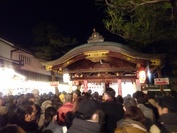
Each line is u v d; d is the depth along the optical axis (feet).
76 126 11.55
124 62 49.67
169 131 13.51
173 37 31.19
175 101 14.32
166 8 26.78
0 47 62.08
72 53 46.83
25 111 15.35
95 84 53.67
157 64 45.50
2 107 18.63
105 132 17.88
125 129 10.61
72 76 53.42
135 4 22.56
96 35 49.52
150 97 27.55
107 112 18.24
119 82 50.90
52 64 48.62
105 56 46.52
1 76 40.40
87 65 51.65
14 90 48.08
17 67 54.24
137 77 48.24
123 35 28.91
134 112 12.78
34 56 89.25
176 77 65.16
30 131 15.14
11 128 8.51
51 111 18.58
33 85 60.18
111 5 23.58
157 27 29.50
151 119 17.89
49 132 15.97
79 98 17.29
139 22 28.37
